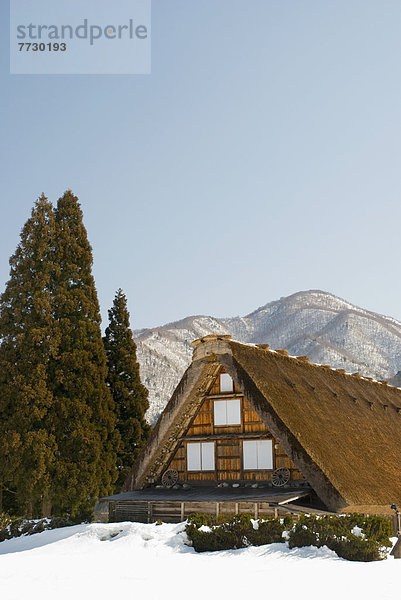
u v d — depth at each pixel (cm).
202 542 2136
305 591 1545
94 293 4247
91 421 3934
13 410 3769
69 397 3878
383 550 1892
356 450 2794
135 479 3052
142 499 2842
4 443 3634
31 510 3834
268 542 2089
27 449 3647
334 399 3183
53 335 3919
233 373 2758
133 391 4578
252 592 1565
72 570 1938
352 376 3781
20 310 3988
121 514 3098
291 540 2008
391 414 3650
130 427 4422
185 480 3022
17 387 3772
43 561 2134
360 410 3316
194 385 2922
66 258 4241
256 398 2675
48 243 4203
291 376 3027
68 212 4334
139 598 1550
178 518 2894
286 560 1892
